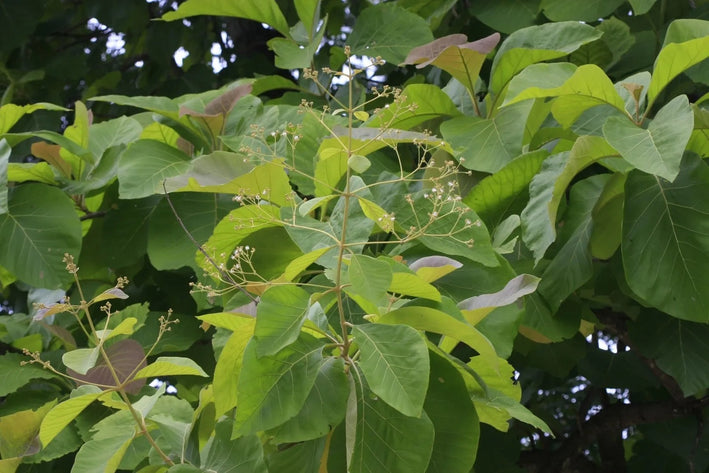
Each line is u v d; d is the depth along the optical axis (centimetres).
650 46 348
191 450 202
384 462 175
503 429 204
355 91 355
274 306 177
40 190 294
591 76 249
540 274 269
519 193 272
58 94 461
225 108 299
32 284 286
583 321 299
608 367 358
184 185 236
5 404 281
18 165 297
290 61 340
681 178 246
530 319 262
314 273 253
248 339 182
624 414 362
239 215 234
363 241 198
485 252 242
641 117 256
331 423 176
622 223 245
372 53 348
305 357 178
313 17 346
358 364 176
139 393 265
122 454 193
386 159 297
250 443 187
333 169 238
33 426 227
